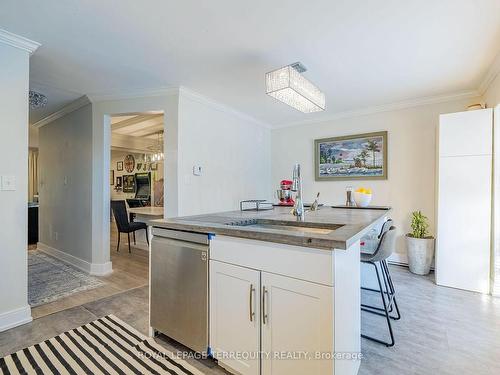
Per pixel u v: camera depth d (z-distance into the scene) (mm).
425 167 3613
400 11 1792
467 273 2809
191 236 1657
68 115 3820
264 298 1331
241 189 4301
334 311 1135
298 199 2043
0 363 1589
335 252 1145
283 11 1787
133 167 7727
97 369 1533
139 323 2078
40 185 4570
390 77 2875
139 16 1829
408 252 3426
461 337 1902
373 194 3988
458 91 3291
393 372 1538
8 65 2031
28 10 1746
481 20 1884
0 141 1986
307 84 2258
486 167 2740
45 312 2266
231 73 2766
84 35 2053
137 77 2846
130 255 4277
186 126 3268
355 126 4168
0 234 1980
